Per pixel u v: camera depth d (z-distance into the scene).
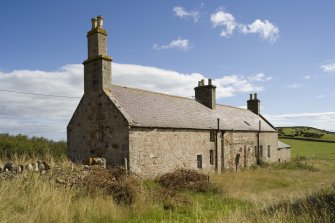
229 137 23.97
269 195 13.00
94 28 16.73
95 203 8.84
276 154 33.06
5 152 17.17
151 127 16.25
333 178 20.02
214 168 21.89
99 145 16.34
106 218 8.15
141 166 15.59
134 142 15.27
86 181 10.44
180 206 10.33
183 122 19.42
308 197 8.73
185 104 23.06
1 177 9.38
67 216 7.50
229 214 7.83
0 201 7.13
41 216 7.20
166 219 8.80
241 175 20.36
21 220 6.77
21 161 11.15
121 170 12.21
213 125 22.28
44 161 11.27
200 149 20.53
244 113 31.64
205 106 25.56
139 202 9.73
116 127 15.55
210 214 9.56
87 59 17.16
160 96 21.38
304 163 29.23
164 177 15.12
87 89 17.25
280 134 77.88
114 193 10.16
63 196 8.70
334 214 6.67
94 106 16.75
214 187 14.15
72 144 17.94
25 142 19.97
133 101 17.70
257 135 28.56
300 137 70.88
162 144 17.12
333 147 54.16
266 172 22.89
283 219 6.62
